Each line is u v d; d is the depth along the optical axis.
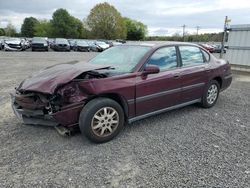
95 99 3.67
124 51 4.74
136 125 4.50
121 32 74.06
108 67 4.03
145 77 4.12
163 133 4.16
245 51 11.08
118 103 3.92
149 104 4.26
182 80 4.73
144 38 90.06
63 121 3.51
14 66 12.83
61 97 3.46
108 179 2.89
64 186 2.76
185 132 4.22
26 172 3.00
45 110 3.59
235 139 3.98
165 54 4.58
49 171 3.03
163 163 3.23
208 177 2.93
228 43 11.78
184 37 71.44
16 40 27.36
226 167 3.15
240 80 9.41
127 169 3.09
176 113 5.20
